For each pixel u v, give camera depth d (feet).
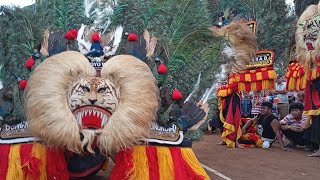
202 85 12.78
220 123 28.04
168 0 12.87
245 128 26.99
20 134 11.26
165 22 12.62
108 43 11.95
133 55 11.75
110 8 12.30
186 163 11.67
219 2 22.82
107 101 10.50
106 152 10.73
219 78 13.52
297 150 25.27
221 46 13.56
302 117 26.37
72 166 11.91
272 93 35.47
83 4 12.33
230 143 26.08
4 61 11.80
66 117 10.33
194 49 13.10
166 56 12.16
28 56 11.88
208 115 12.80
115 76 10.77
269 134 26.22
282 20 24.79
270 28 24.62
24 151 11.02
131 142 10.62
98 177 15.35
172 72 12.23
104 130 10.43
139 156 11.14
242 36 19.45
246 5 24.13
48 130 10.25
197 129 12.43
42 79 10.51
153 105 10.87
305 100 23.00
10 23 11.93
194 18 13.21
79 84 10.55
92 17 12.25
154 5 12.58
